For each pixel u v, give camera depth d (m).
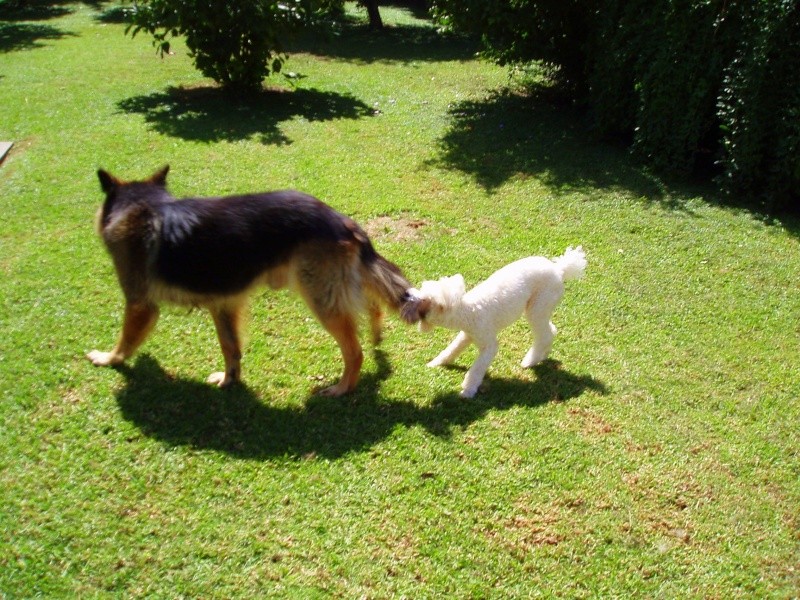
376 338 4.84
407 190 7.66
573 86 10.76
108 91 11.05
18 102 10.22
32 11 19.58
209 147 8.59
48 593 2.95
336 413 4.20
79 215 6.59
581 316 5.47
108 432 3.90
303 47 15.75
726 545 3.40
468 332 4.39
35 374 4.33
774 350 5.13
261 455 3.81
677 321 5.46
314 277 4.10
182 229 4.02
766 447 4.10
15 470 3.58
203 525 3.33
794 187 7.46
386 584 3.09
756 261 6.44
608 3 8.88
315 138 9.16
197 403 4.20
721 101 7.75
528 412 4.30
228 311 4.27
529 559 3.27
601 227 7.01
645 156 8.57
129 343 4.42
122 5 19.28
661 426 4.25
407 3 23.19
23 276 5.46
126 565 3.10
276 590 3.03
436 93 11.77
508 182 8.03
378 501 3.54
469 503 3.56
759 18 7.07
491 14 9.87
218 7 10.12
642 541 3.40
